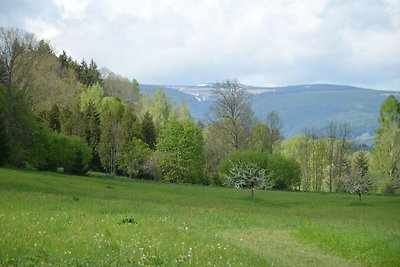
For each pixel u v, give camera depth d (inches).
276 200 2573.8
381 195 3408.0
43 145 3309.5
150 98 6628.9
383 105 4033.0
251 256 655.8
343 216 1822.1
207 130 5280.5
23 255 510.9
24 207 1100.5
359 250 802.2
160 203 1792.6
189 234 832.9
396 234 944.9
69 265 486.0
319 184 5004.9
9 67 3275.1
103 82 7160.4
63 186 2156.7
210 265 549.0
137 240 685.3
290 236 1000.9
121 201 1654.8
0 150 2989.7
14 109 3174.2
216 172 4404.5
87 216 1019.9
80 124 4512.8
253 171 2711.6
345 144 5000.0
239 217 1323.8
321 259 768.3
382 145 4013.3
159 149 4224.9
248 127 4389.8
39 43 3978.8
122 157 4190.5
